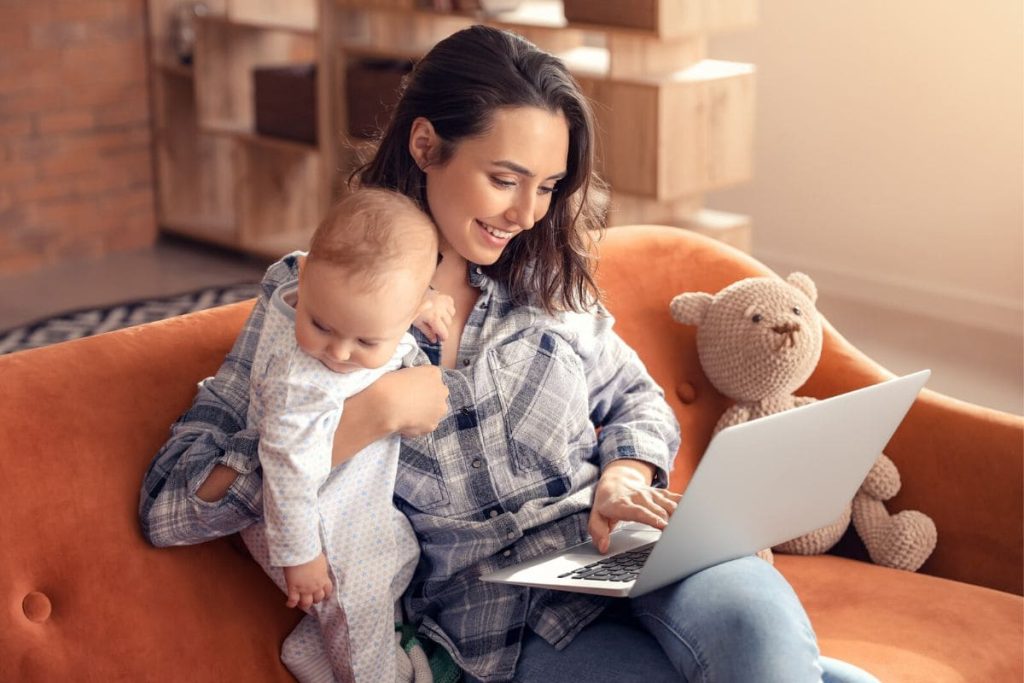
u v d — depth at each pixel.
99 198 4.86
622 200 3.59
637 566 1.37
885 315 4.25
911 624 1.57
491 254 1.42
